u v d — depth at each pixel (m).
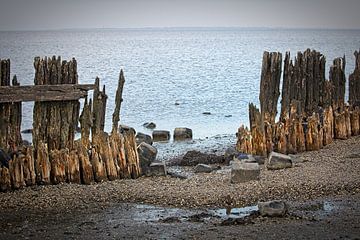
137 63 100.19
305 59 26.62
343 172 20.28
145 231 14.60
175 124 38.91
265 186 18.58
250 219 15.42
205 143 30.67
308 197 17.53
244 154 23.38
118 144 20.17
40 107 20.23
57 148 20.45
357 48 144.25
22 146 20.36
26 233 14.46
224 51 147.75
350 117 27.39
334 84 27.56
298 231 14.39
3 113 19.94
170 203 17.22
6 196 17.70
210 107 47.31
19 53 123.75
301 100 26.38
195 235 14.20
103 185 19.09
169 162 24.45
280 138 23.94
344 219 15.41
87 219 15.72
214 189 18.48
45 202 17.19
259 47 168.75
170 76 76.31
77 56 118.75
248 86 63.72
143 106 47.50
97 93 20.89
